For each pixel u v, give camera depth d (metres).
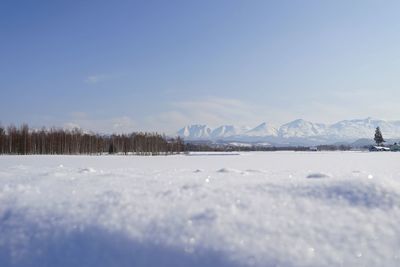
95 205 3.70
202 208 3.51
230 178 5.36
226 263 2.64
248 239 2.89
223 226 3.10
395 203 3.51
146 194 4.07
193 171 8.02
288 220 3.22
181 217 3.30
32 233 3.24
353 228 3.07
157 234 3.02
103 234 3.09
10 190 4.46
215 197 3.87
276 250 2.74
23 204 3.85
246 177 5.57
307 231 3.02
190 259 2.72
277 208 3.50
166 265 2.70
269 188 4.18
